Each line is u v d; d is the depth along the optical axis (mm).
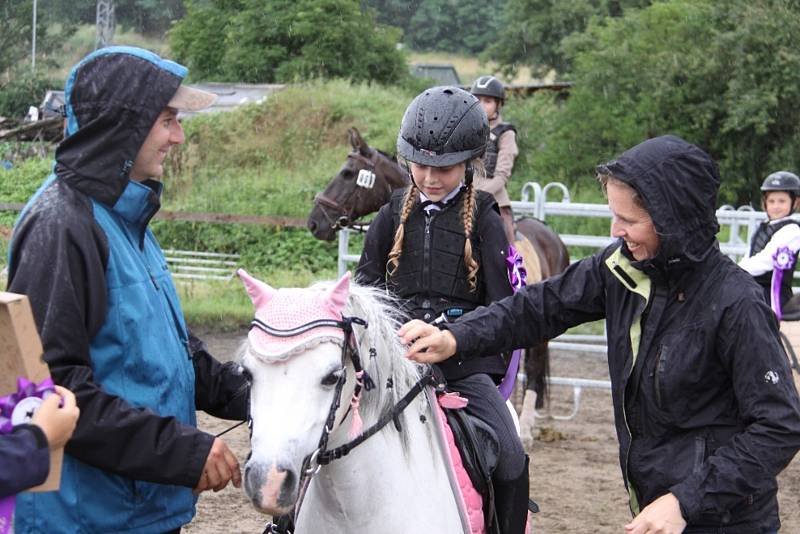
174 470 2607
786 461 2488
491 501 3061
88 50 41812
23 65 37844
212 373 3156
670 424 2639
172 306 2947
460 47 49594
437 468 2881
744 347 2516
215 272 14070
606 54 19328
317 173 17734
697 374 2586
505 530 3172
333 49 27656
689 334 2590
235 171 18828
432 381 2967
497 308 3002
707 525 2611
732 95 17578
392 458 2729
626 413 2725
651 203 2520
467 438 3031
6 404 2211
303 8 27891
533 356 7234
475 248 3375
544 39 34281
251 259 14578
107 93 2703
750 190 18312
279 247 14773
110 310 2678
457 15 49688
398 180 7379
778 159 17578
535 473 6555
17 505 2568
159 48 37969
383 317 2746
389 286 3377
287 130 19891
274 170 18641
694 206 2555
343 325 2447
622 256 2736
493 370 3338
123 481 2725
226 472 2684
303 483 2402
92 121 2703
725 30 18484
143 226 2857
